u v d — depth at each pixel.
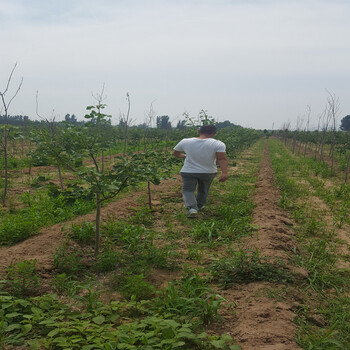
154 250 4.54
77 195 4.29
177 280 3.88
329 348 2.66
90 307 3.17
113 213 6.55
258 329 2.87
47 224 5.95
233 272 3.97
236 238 5.43
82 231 5.04
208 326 3.02
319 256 4.77
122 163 4.14
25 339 2.75
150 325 2.88
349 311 3.36
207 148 6.31
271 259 4.23
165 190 9.28
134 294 3.42
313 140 26.91
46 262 4.13
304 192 9.52
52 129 8.30
